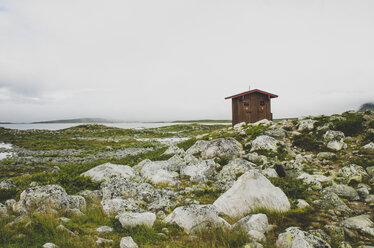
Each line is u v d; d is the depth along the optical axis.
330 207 7.67
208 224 6.48
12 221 6.54
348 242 5.64
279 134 18.83
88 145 45.69
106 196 9.20
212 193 10.16
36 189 8.23
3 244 4.96
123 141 53.28
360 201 8.20
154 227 6.46
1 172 20.28
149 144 41.47
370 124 16.08
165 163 15.41
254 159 14.28
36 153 34.84
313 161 13.51
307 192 9.16
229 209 7.65
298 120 22.61
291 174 11.39
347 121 17.33
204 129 99.69
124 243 5.07
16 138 60.53
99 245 5.16
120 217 6.57
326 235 5.79
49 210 7.23
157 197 9.78
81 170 16.77
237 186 8.16
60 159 28.12
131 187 9.75
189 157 16.33
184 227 6.39
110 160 23.48
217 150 16.52
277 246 5.38
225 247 5.36
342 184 9.30
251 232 5.84
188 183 12.18
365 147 13.30
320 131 17.28
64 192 8.33
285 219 6.90
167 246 5.35
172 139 59.25
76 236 5.57
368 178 9.80
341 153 13.79
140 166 16.36
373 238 5.76
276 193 7.95
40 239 5.25
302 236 5.22
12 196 10.66
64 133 77.75
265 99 32.78
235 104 34.97
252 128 24.05
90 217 7.10
